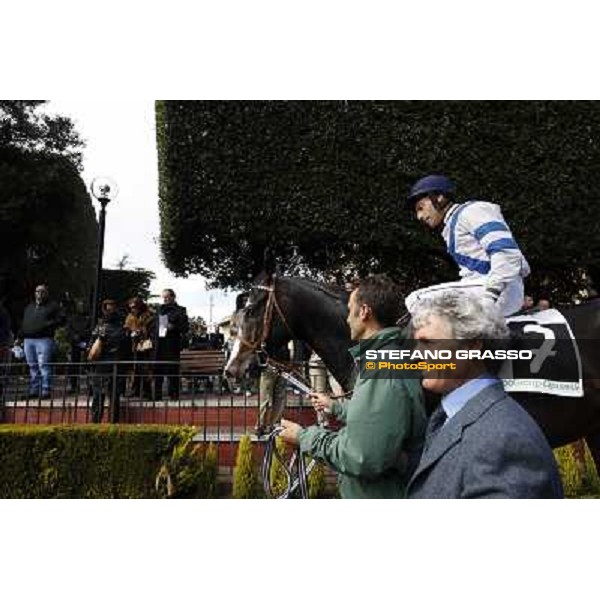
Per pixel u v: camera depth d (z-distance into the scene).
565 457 5.04
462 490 1.47
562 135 7.44
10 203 17.97
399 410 1.76
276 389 5.36
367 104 7.42
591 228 7.45
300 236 7.63
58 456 4.98
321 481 4.91
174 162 7.26
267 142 7.36
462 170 7.42
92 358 6.71
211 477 5.05
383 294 2.03
